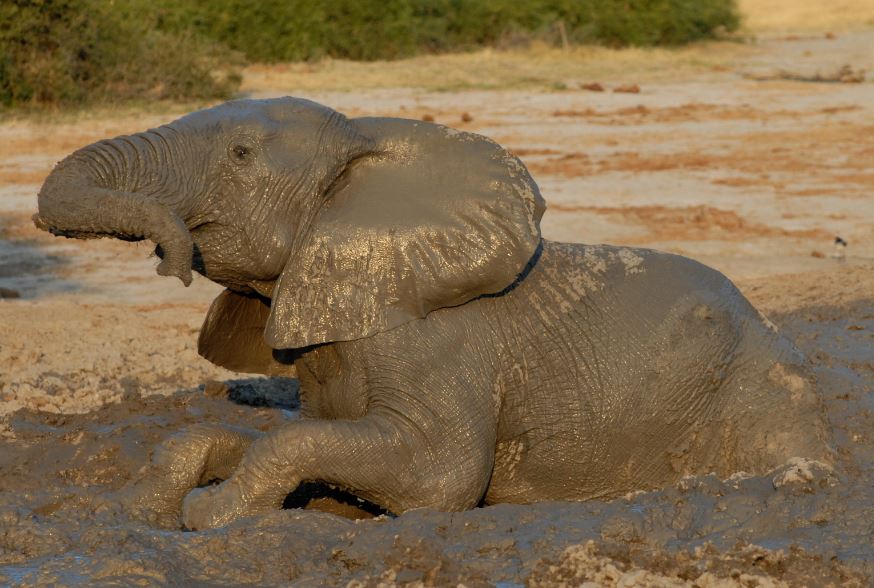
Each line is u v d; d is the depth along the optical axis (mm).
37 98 44469
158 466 10758
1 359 16641
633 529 9438
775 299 19969
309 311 10211
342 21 65000
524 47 70750
